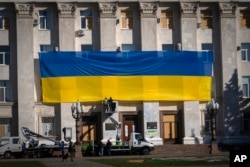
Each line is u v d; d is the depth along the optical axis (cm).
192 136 5847
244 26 6081
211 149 5238
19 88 5672
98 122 5759
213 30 6031
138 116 5822
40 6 5803
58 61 5731
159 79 5828
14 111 5722
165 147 5391
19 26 5712
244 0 6053
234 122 5966
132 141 5222
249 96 6034
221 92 6006
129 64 5800
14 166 3550
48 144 5188
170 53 5859
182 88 5856
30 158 4962
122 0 5816
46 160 4409
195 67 5903
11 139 5125
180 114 5888
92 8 5862
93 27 5856
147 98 5788
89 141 5341
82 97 5734
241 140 5928
